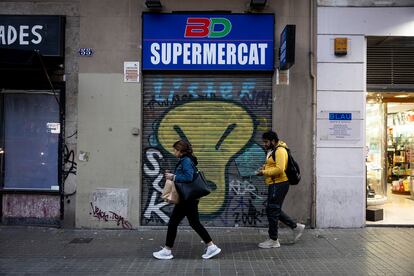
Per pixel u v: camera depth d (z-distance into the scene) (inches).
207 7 323.9
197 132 327.0
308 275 223.5
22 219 331.3
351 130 322.7
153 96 328.8
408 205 386.3
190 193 241.8
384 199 370.0
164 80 328.8
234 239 294.0
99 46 324.8
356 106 323.6
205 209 325.4
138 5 324.5
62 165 325.4
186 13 323.6
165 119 327.9
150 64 323.6
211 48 322.7
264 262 244.5
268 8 323.6
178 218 250.7
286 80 323.3
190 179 240.7
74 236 303.4
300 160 322.3
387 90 339.9
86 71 324.5
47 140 334.6
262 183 325.1
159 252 251.8
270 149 274.2
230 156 326.0
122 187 323.6
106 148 323.6
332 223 322.0
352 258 251.9
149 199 326.6
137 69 323.3
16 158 335.9
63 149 325.7
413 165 392.5
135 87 323.6
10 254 260.7
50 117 333.7
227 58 322.7
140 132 323.6
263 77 328.2
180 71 326.0
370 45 341.4
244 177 325.7
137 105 323.0
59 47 318.3
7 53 284.7
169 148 327.3
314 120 321.7
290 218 292.7
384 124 373.7
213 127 326.6
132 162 323.3
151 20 323.6
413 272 228.1
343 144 322.7
